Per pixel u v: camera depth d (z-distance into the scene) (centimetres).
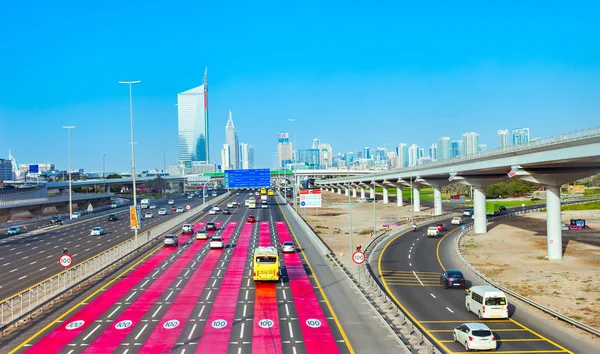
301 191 11338
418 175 13238
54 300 4300
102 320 3716
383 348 3075
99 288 4822
